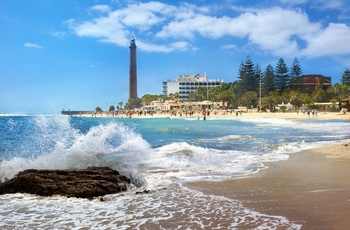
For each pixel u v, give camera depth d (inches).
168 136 922.7
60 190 257.9
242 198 238.2
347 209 204.4
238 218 190.4
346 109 3117.6
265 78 4520.2
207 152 500.7
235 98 4879.4
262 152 532.4
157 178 320.2
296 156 477.4
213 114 3905.0
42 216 201.3
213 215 197.5
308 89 5034.5
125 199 242.7
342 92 4569.4
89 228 177.6
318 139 805.2
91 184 265.0
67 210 214.4
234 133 1066.1
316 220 183.9
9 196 252.2
